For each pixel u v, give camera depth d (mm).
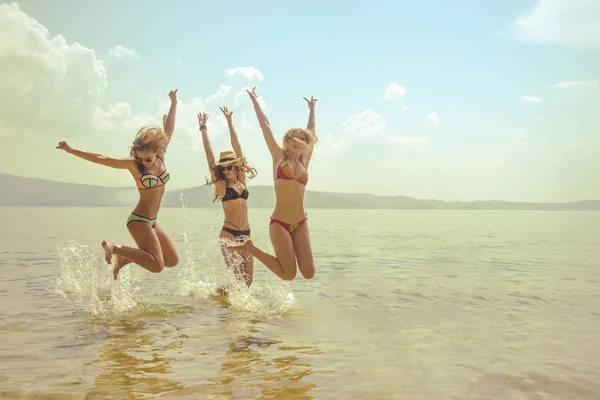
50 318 5145
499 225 33875
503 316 5242
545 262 10242
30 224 26656
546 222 42000
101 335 4488
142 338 4383
